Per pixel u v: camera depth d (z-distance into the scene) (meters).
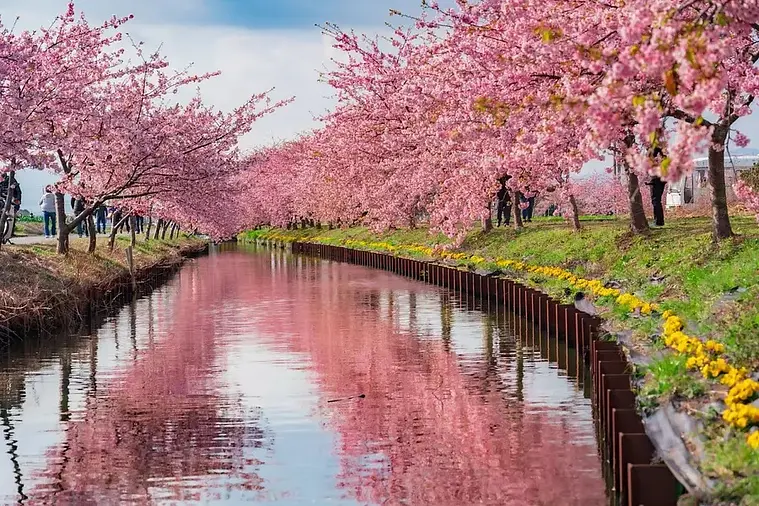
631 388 10.34
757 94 13.76
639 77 11.31
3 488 10.17
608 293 17.31
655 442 8.17
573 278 21.25
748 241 17.56
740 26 8.08
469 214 25.78
